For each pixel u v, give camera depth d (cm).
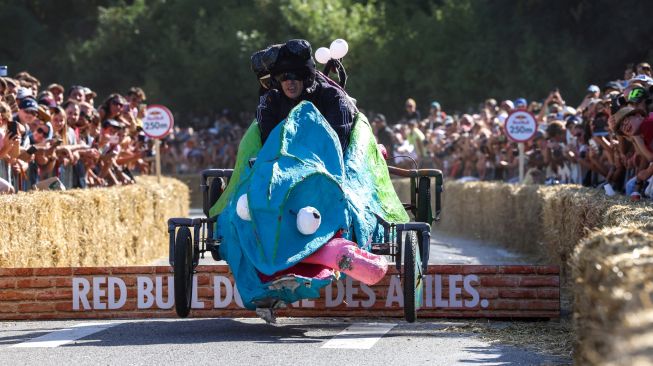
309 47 2583
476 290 2667
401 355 2159
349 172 2445
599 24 7512
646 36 7250
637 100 3322
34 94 4834
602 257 1574
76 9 12456
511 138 5050
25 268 2734
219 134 10262
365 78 9938
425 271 2483
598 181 4216
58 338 2425
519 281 2656
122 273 2728
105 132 4694
